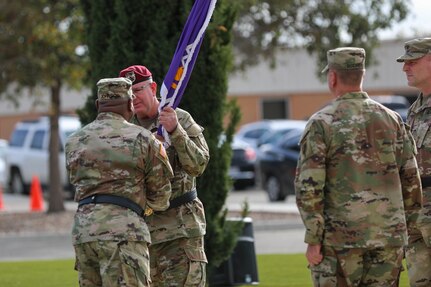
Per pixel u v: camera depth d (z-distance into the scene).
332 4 50.41
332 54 16.69
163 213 18.91
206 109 25.05
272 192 62.91
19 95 53.72
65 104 95.50
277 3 49.50
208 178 25.17
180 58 19.36
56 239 45.47
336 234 16.31
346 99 16.61
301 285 28.03
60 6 45.75
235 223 26.41
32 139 71.81
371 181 16.34
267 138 77.31
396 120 16.81
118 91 17.36
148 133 17.28
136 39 25.23
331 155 16.38
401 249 16.62
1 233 47.16
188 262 18.97
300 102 103.31
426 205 20.12
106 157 16.91
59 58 48.16
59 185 54.34
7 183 74.44
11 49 47.41
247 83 103.38
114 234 16.59
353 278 16.38
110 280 16.55
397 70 97.00
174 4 25.02
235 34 53.44
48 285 29.52
